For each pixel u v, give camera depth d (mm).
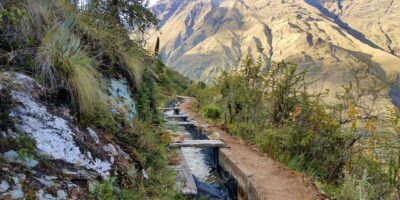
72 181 3740
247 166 7953
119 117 5766
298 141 8344
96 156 4301
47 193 3346
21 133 3590
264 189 6371
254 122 11695
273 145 9266
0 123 3475
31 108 3885
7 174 3156
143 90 8383
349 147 7273
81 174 3891
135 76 7840
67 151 3918
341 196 5973
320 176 7578
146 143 6121
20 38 4641
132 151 5312
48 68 4422
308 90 9125
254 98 12141
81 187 3760
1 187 3033
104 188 3953
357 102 7297
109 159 4516
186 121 16938
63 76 4578
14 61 4363
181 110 22781
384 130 6535
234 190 7953
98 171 4148
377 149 6738
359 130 7168
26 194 3156
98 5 8039
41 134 3773
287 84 9938
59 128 4031
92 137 4520
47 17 5184
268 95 10898
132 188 4566
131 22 9914
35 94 4102
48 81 4422
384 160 6559
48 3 5602
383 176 6328
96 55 6387
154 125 8930
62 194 3473
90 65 5305
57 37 4953
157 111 10078
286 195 6145
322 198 6059
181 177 6598
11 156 3354
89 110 4840
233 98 13375
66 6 6051
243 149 9836
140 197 4539
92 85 5070
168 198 5145
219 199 7719
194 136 14297
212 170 9805
